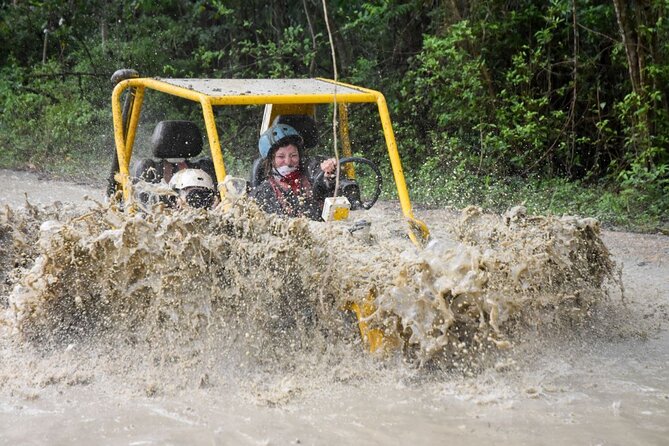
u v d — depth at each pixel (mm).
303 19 25734
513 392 7828
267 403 7543
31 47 29344
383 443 6816
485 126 19891
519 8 20812
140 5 26938
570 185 19062
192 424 7164
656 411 7500
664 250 14078
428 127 22047
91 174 22016
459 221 9508
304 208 10719
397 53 23906
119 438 6918
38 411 7430
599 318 9891
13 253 9625
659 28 17922
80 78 26453
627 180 17672
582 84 19938
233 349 8242
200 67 26688
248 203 8383
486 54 20703
